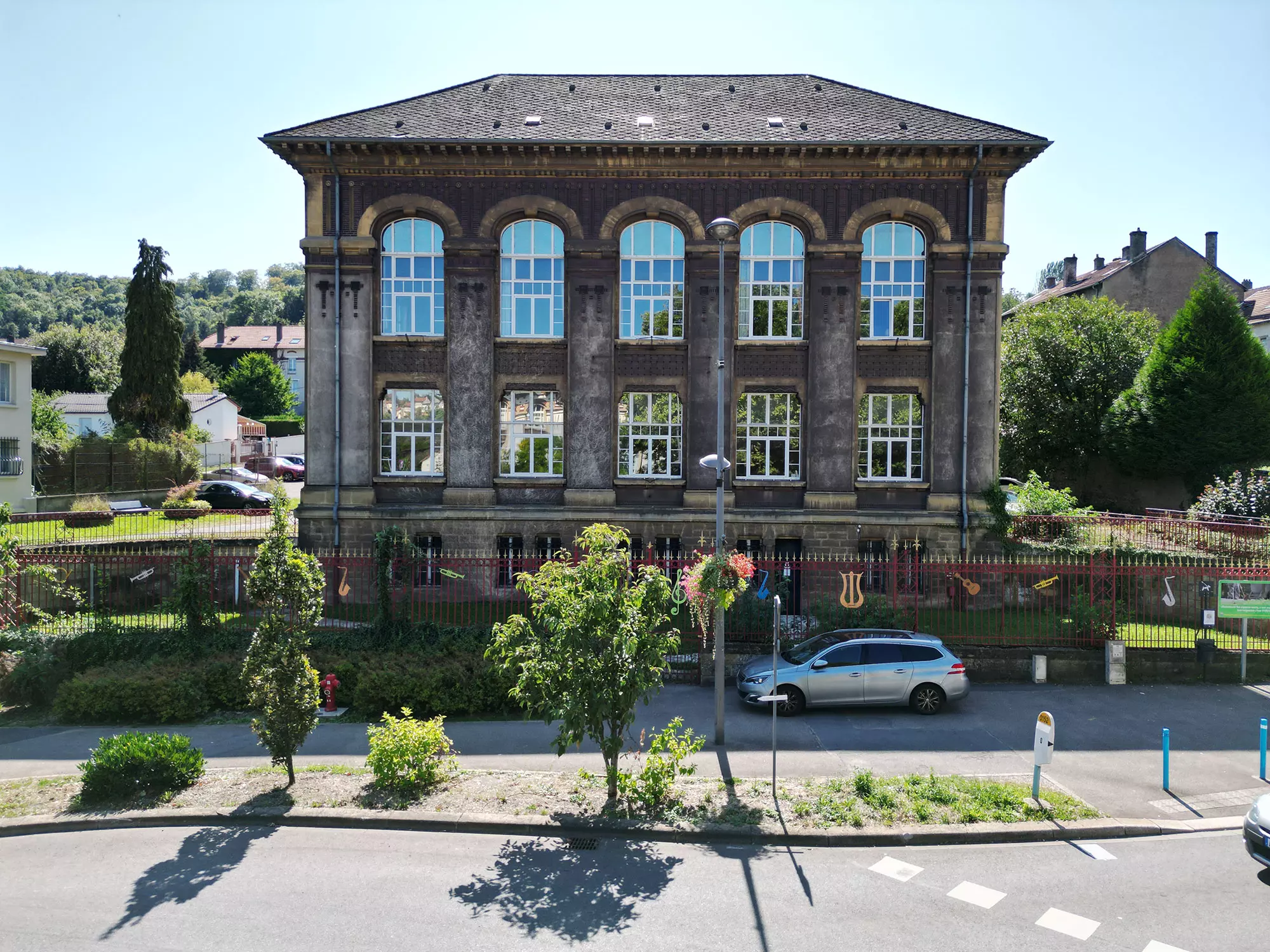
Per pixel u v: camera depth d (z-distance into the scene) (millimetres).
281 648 11195
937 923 8055
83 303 143500
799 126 23438
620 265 23547
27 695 15883
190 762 11453
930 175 22734
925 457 23312
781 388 23375
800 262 23375
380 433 23703
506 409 23812
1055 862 9484
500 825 10281
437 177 23125
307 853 9617
